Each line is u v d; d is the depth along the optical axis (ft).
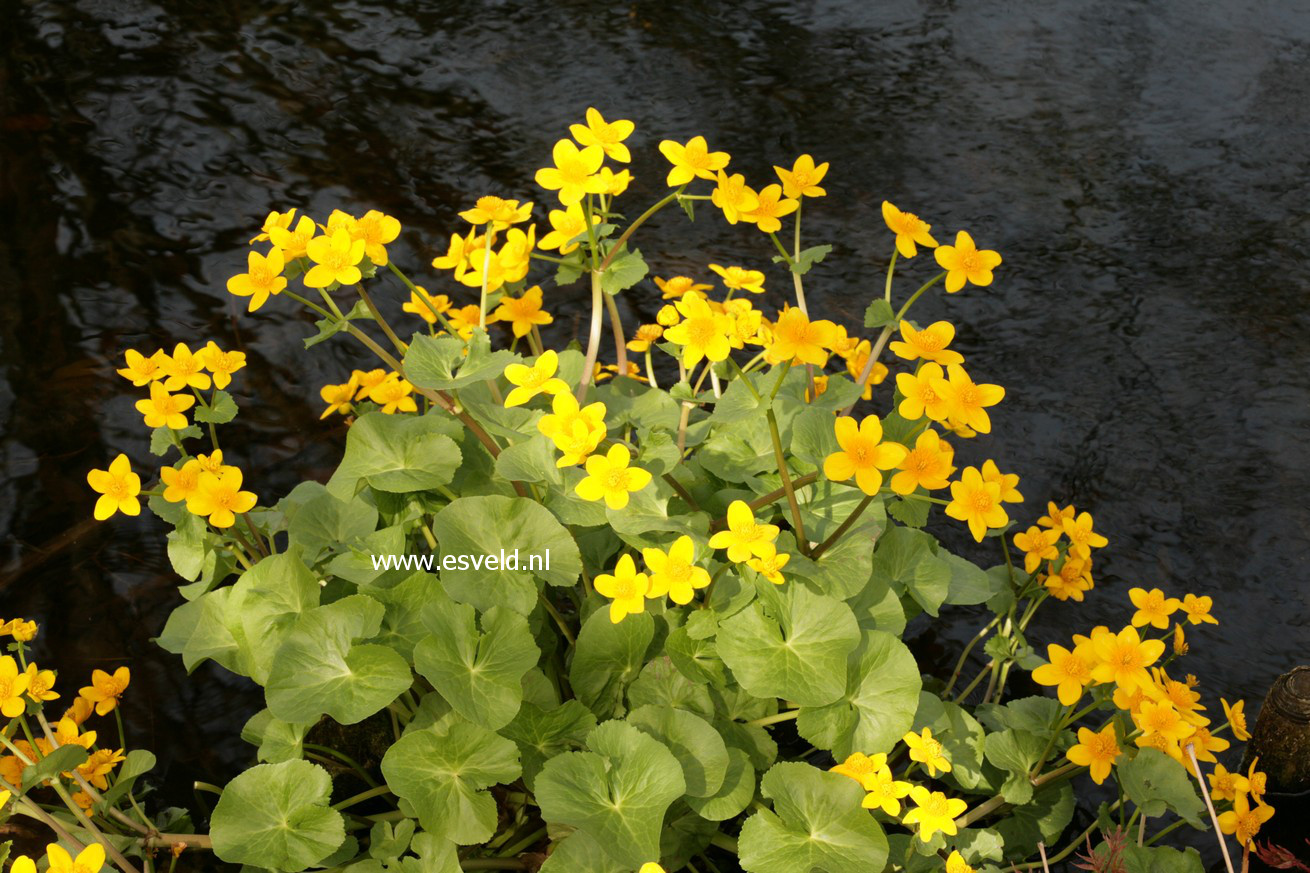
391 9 20.72
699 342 7.07
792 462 9.07
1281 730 9.82
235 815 7.62
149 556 12.10
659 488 8.34
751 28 20.59
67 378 13.89
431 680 7.40
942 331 7.54
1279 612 11.68
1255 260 16.08
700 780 7.70
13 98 18.01
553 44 20.01
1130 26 20.80
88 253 15.61
